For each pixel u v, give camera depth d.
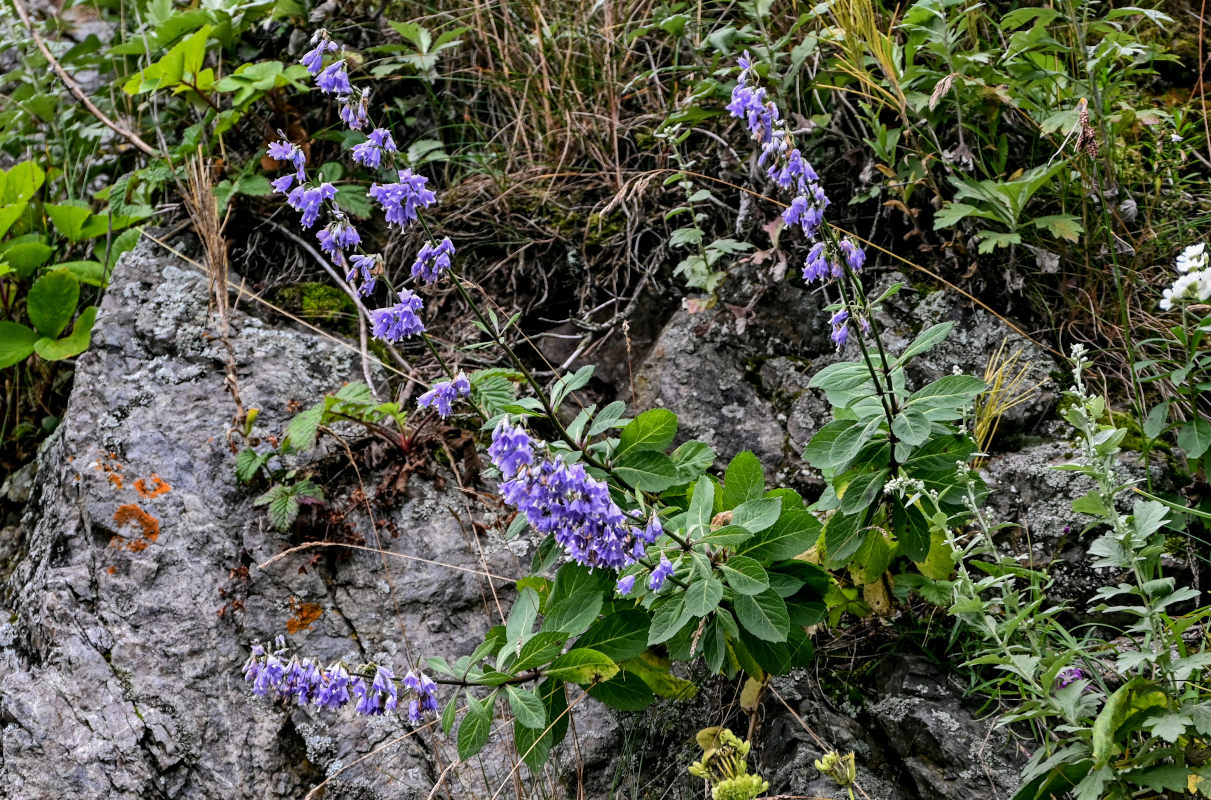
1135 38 3.49
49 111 4.67
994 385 3.18
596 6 4.11
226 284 3.61
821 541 2.70
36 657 3.02
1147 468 2.86
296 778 2.87
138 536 3.17
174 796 2.81
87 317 3.78
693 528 2.48
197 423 3.42
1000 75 3.43
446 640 3.08
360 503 3.27
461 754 2.32
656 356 3.59
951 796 2.53
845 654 2.91
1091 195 3.46
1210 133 3.75
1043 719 2.45
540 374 3.70
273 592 3.12
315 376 3.63
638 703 2.59
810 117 3.81
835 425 2.54
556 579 2.57
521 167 4.22
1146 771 2.16
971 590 2.34
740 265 3.65
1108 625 2.69
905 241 3.54
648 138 4.09
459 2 4.51
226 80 3.94
